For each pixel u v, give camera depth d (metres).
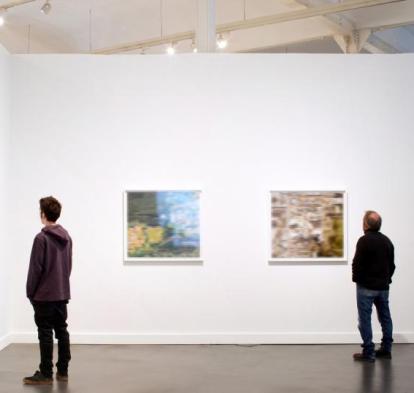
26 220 8.34
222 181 8.33
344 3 11.91
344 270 8.30
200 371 6.79
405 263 8.30
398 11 12.91
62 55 8.39
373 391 6.01
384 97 8.35
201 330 8.29
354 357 7.37
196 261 8.30
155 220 8.32
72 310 8.30
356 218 8.32
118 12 13.30
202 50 8.80
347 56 8.38
